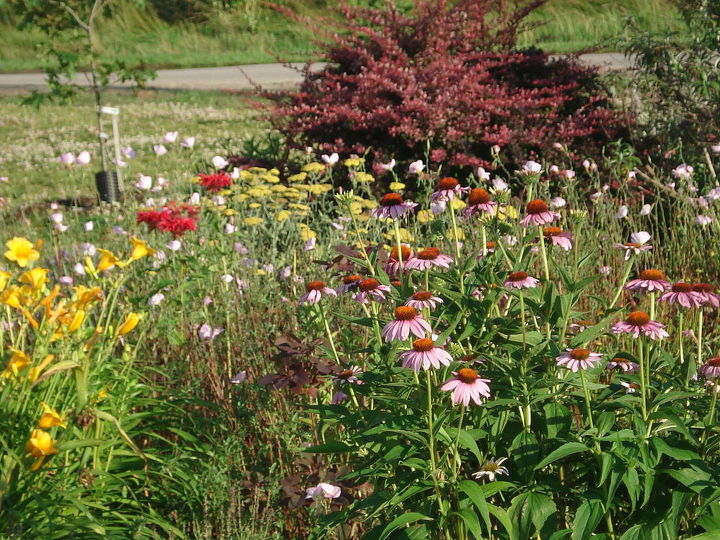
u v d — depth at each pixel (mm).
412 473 2662
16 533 3006
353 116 7965
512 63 8836
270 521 3406
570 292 2756
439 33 8602
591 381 2818
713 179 6570
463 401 2449
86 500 3494
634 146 7715
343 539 3240
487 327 2938
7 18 28297
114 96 19484
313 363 3365
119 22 27625
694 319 4559
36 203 10016
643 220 6609
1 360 3467
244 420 4074
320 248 5676
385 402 2934
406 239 4781
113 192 9711
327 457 3488
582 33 22469
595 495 2537
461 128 7887
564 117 8469
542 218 2908
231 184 6488
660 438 2570
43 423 3096
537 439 2779
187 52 26312
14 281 5539
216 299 5203
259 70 23047
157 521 3375
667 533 2438
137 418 4031
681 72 7520
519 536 2482
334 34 8820
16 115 17266
